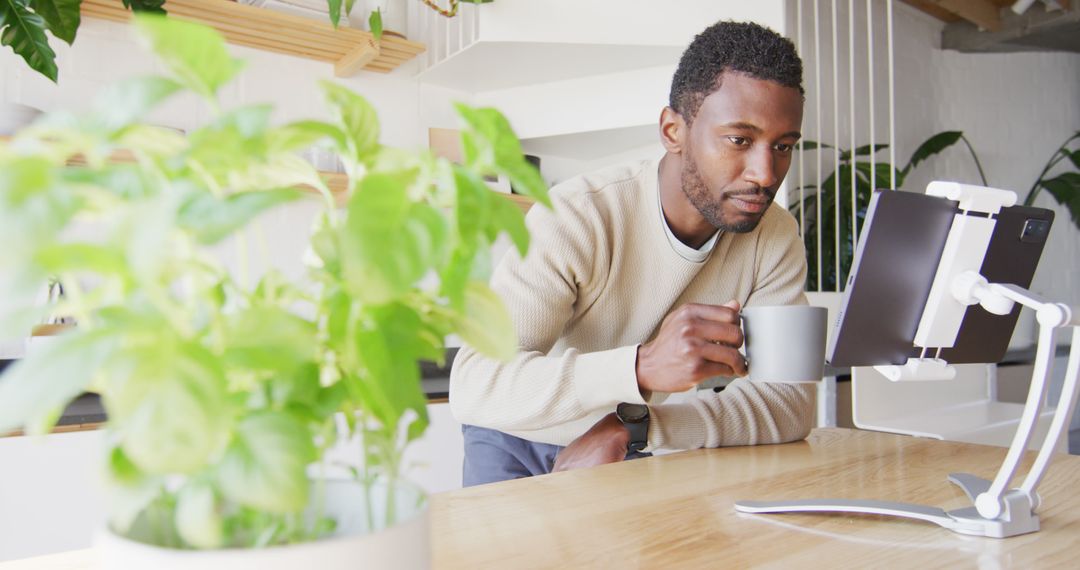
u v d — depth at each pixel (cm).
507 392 109
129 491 29
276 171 35
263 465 28
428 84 263
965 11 399
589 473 92
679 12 229
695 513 75
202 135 28
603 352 104
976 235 77
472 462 132
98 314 29
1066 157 502
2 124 177
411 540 34
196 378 26
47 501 153
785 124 110
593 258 126
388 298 28
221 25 211
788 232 144
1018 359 334
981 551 64
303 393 32
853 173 295
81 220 31
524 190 35
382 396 30
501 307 36
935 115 425
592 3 229
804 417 117
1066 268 493
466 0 227
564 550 64
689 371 92
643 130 257
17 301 25
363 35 223
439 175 34
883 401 209
